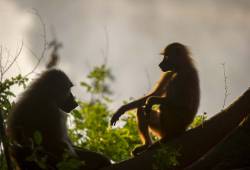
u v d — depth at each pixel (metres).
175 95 17.17
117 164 13.09
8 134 14.29
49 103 15.11
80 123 17.80
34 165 14.27
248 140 12.95
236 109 13.58
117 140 17.23
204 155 13.21
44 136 14.62
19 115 14.61
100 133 17.80
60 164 12.21
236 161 12.79
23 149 14.18
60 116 15.26
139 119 16.83
